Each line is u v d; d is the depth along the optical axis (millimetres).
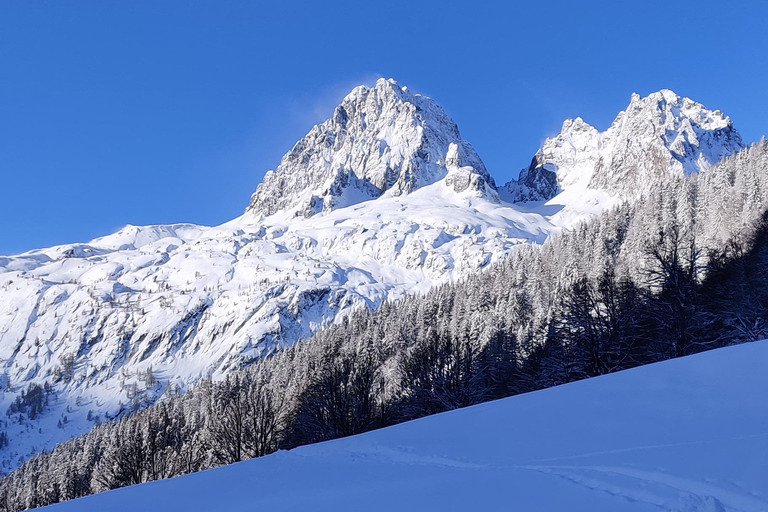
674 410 12062
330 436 41375
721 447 9086
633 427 11445
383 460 13578
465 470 10867
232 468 16109
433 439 14609
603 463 9461
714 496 7242
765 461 8086
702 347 34688
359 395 43281
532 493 8492
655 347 35781
